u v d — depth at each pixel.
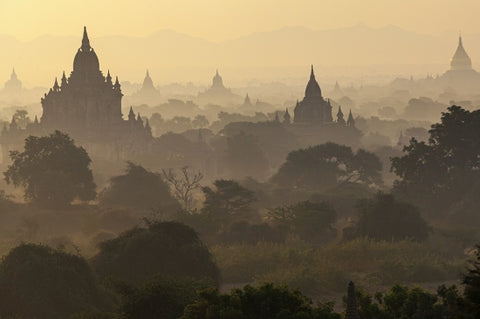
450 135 195.12
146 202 191.38
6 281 98.62
